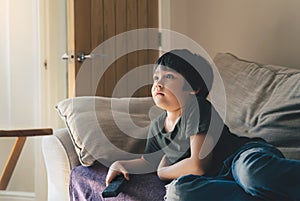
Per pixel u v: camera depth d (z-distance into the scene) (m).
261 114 1.78
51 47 2.92
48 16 2.91
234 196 1.24
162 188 1.43
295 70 1.87
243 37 2.67
